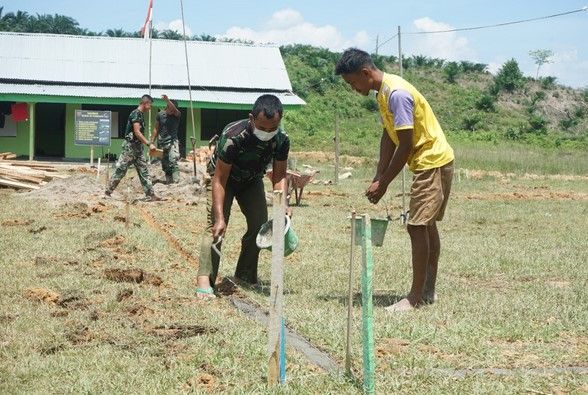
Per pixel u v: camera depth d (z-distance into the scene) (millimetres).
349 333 5020
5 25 94375
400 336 6219
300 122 60031
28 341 5738
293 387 4824
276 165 7848
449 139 60875
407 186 25297
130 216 13992
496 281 9242
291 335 6207
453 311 7277
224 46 41406
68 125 36594
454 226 15297
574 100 85500
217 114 38312
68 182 17578
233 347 5645
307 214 16516
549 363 5609
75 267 8773
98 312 6633
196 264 9438
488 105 74375
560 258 10922
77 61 38781
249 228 8359
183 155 37406
